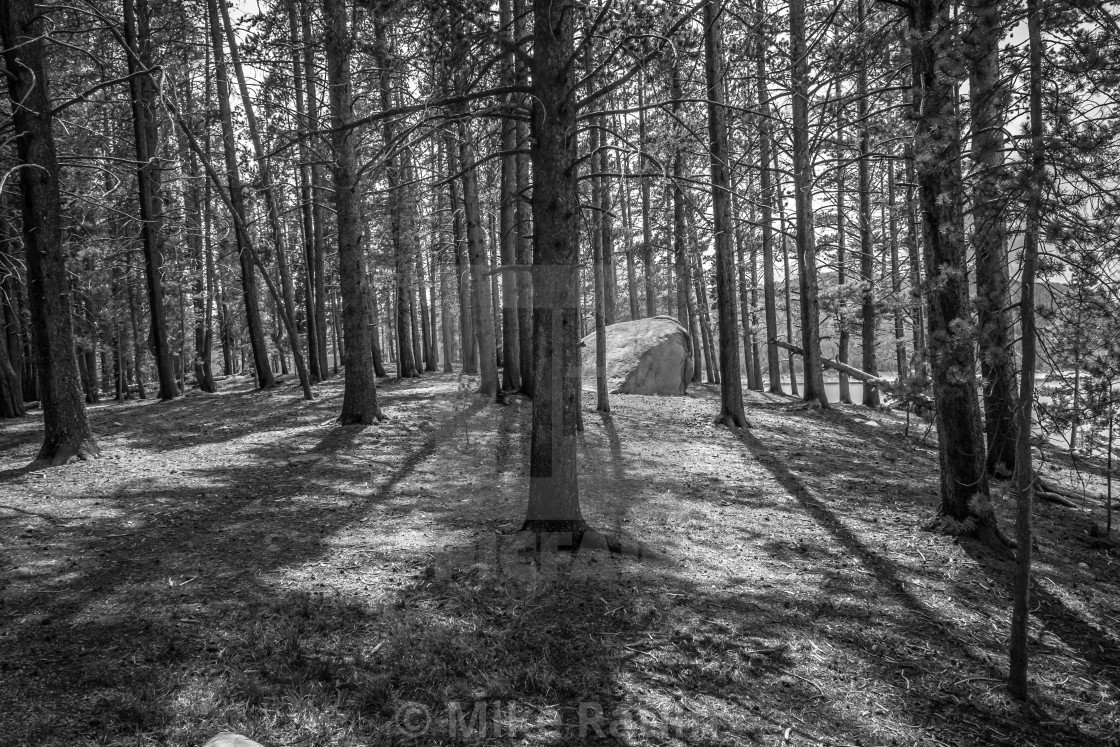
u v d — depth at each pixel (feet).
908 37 17.43
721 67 38.88
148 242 59.88
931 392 18.89
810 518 23.40
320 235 72.74
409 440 35.17
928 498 26.71
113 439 36.76
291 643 13.60
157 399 64.85
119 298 78.79
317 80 38.83
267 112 44.34
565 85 16.05
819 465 31.55
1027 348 14.08
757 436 37.35
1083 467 35.65
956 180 17.24
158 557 18.49
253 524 21.62
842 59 24.04
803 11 41.60
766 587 17.25
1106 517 27.20
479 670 12.45
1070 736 12.98
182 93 57.31
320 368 70.95
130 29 50.06
